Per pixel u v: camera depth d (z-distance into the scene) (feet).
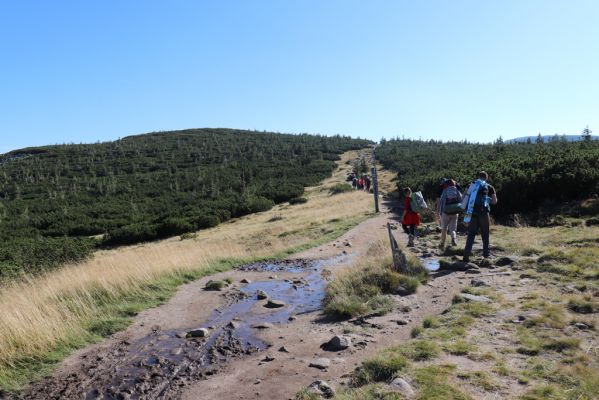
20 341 16.92
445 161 121.80
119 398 13.35
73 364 16.15
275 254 40.63
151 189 200.85
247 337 18.33
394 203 81.61
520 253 27.30
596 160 43.86
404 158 190.90
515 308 17.08
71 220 141.69
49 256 56.75
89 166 280.72
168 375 14.80
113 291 25.17
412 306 19.60
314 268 34.32
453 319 16.58
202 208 128.88
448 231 33.30
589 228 32.37
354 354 14.82
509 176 47.21
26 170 280.92
